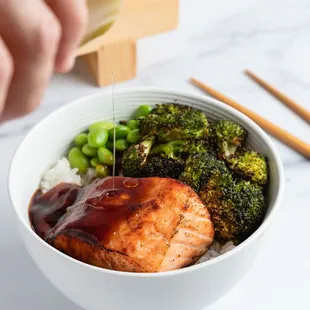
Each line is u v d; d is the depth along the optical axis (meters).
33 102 0.38
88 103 0.59
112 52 0.70
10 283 0.54
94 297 0.48
